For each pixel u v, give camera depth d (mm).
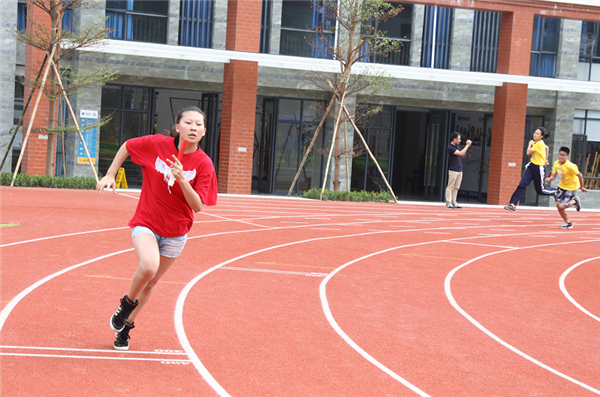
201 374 4879
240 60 22375
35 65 20531
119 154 5176
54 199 15945
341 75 22797
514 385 5207
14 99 21969
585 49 27016
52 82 18938
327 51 23125
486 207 23391
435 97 26125
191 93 25594
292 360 5391
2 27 21281
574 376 5582
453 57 25750
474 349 6148
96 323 6043
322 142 25469
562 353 6258
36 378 4516
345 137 22766
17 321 5891
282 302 7445
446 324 6996
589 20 25141
